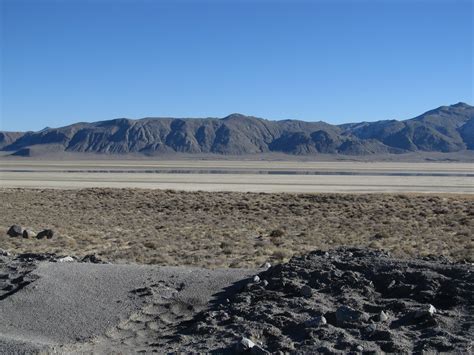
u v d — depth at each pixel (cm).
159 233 3291
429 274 1226
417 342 959
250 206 4825
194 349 998
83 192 6169
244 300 1222
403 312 1098
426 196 5534
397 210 4456
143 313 1205
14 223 3800
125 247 2720
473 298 1105
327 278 1295
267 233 3284
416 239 2945
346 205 4866
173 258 2300
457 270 1232
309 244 2803
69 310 1216
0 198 5606
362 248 1603
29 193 6169
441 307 1113
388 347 941
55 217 4212
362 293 1212
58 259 1783
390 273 1269
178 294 1302
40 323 1160
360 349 927
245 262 2188
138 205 5022
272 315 1121
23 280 1412
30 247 2692
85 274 1435
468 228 3381
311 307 1144
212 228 3541
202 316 1170
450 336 958
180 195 5838
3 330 1131
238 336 1030
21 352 984
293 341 1007
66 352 1008
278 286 1286
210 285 1361
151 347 1041
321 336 1005
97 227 3606
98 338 1088
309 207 4744
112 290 1326
